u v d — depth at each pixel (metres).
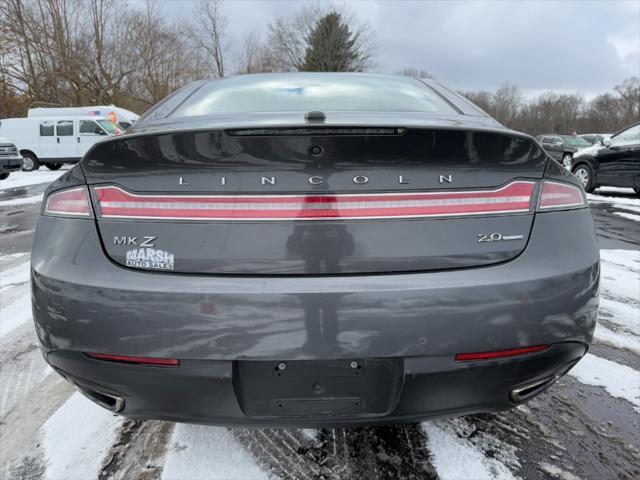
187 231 1.27
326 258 1.26
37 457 1.69
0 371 2.30
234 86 2.12
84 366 1.33
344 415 1.33
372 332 1.23
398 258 1.26
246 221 1.26
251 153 1.24
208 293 1.23
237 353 1.24
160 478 1.59
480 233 1.30
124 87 30.17
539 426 1.89
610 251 4.67
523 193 1.34
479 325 1.26
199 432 1.83
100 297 1.26
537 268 1.31
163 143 1.25
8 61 25.95
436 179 1.28
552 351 1.35
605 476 1.62
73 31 27.72
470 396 1.33
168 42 31.03
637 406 2.04
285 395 1.31
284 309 1.22
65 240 1.33
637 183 7.93
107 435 1.81
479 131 1.26
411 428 1.86
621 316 3.03
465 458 1.70
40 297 1.34
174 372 1.26
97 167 1.31
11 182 11.94
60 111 16.77
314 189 1.25
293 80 2.20
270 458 1.68
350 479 1.59
